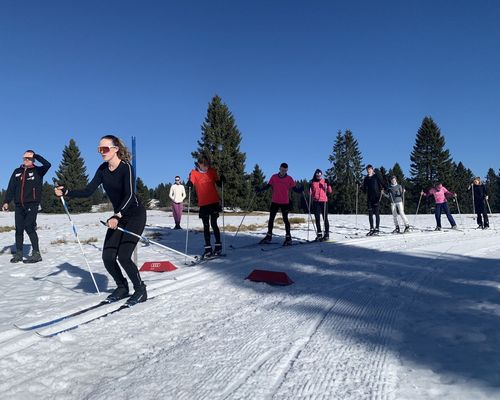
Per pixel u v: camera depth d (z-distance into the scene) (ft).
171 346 13.57
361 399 9.68
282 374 11.18
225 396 10.16
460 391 9.75
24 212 30.19
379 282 21.80
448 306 16.78
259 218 80.38
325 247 34.65
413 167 192.24
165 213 114.32
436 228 52.90
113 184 17.85
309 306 17.58
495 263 26.55
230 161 124.88
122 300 18.48
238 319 16.16
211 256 30.17
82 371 11.76
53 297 19.74
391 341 13.23
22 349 13.08
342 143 223.30
